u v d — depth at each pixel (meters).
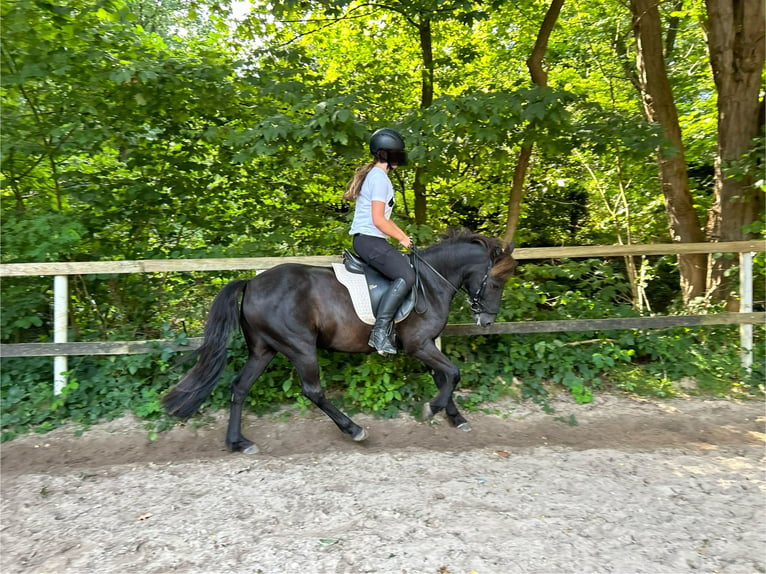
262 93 5.41
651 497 3.41
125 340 5.07
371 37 7.41
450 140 5.80
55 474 3.85
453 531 3.01
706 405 5.03
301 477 3.74
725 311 6.05
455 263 4.36
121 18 5.15
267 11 6.21
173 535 3.02
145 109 5.45
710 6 6.11
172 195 5.78
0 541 3.00
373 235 4.00
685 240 6.76
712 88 8.72
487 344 5.47
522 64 8.52
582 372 5.32
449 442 4.44
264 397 4.85
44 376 4.97
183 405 4.01
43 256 4.78
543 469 3.83
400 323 4.16
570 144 5.69
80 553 2.87
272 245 5.75
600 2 8.17
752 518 3.15
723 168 6.20
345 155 5.25
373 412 4.80
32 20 4.65
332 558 2.77
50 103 5.25
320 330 4.10
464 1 5.86
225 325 4.01
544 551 2.82
